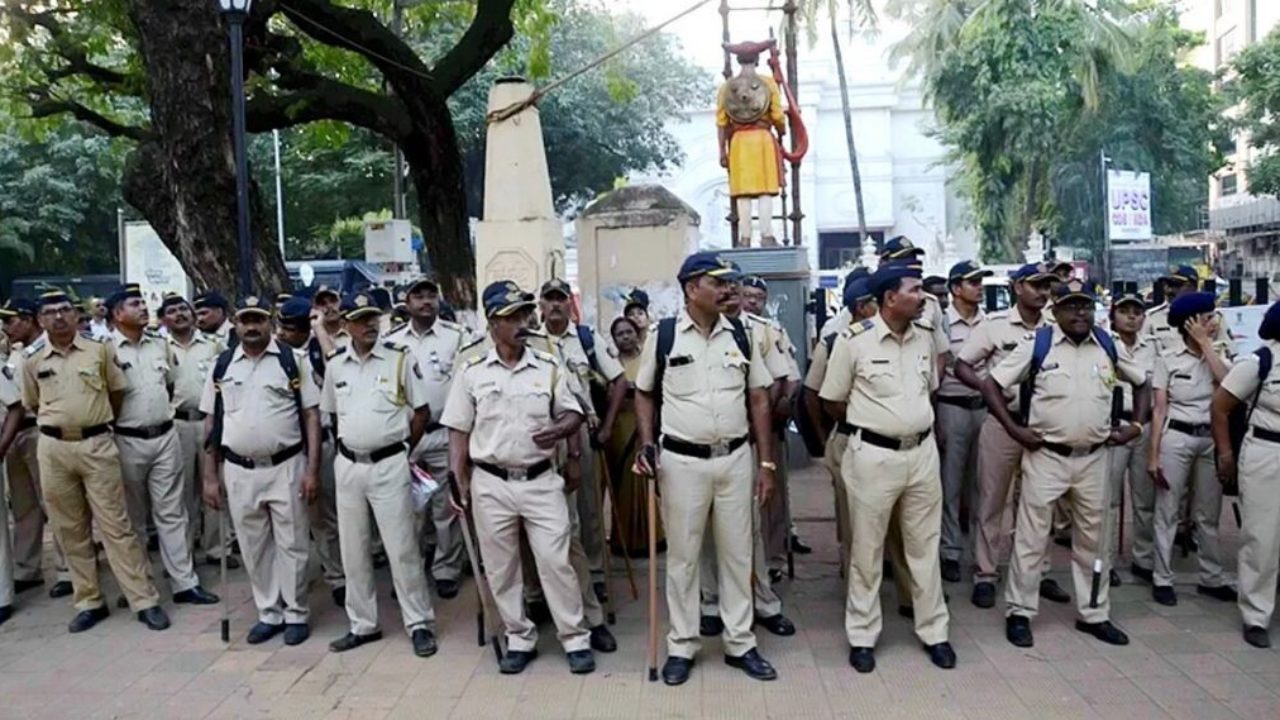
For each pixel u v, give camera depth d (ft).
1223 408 16.89
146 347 20.22
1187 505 21.62
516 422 15.89
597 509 18.85
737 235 31.58
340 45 39.75
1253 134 82.99
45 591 21.54
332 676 16.31
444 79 40.93
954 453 20.30
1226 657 16.10
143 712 15.14
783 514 20.52
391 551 17.21
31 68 44.50
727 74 33.42
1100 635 16.92
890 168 139.85
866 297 16.66
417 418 17.98
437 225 42.83
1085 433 16.46
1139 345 18.63
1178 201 93.71
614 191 31.37
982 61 83.46
